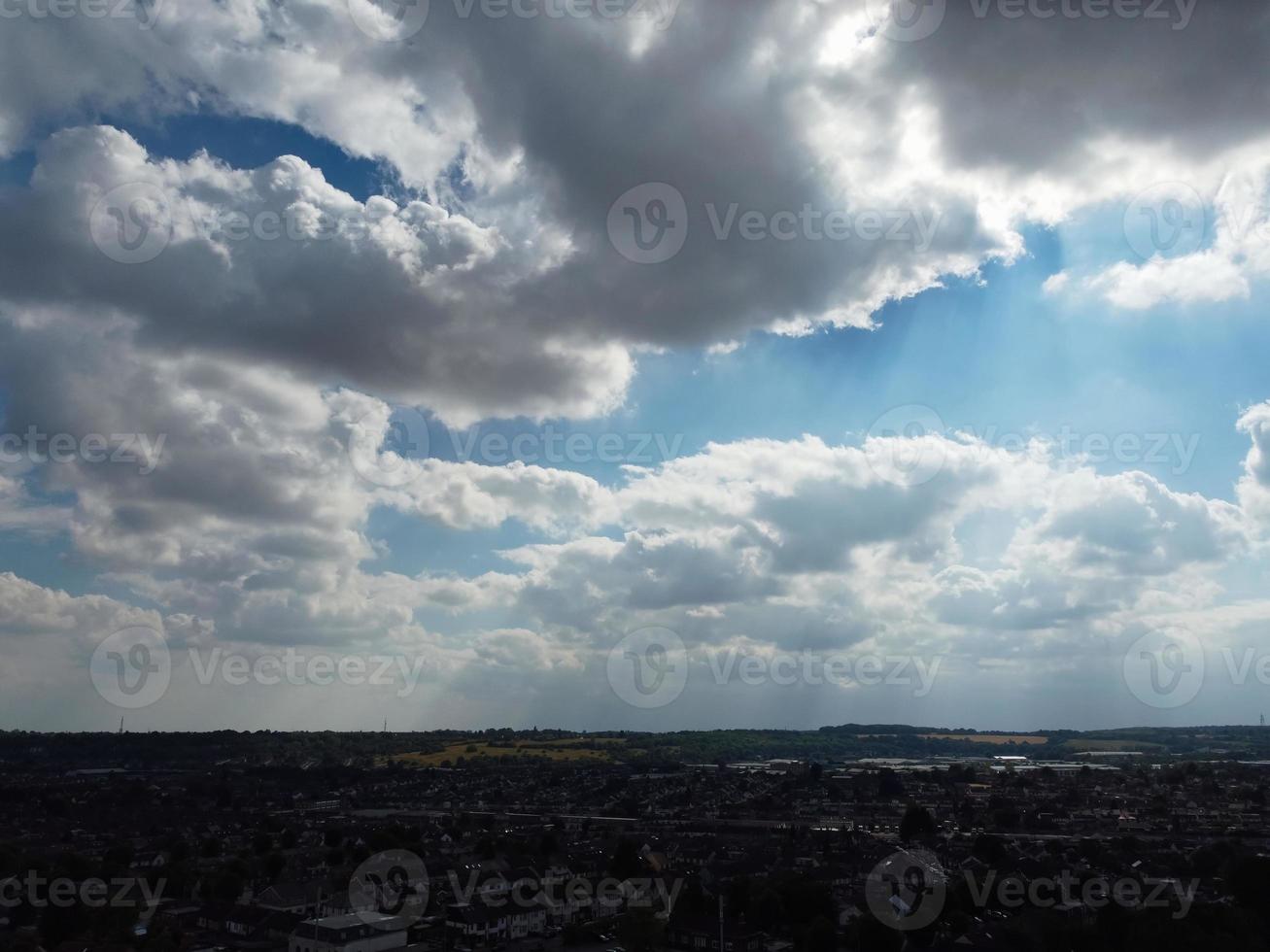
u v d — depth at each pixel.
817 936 152.38
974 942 152.38
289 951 164.88
